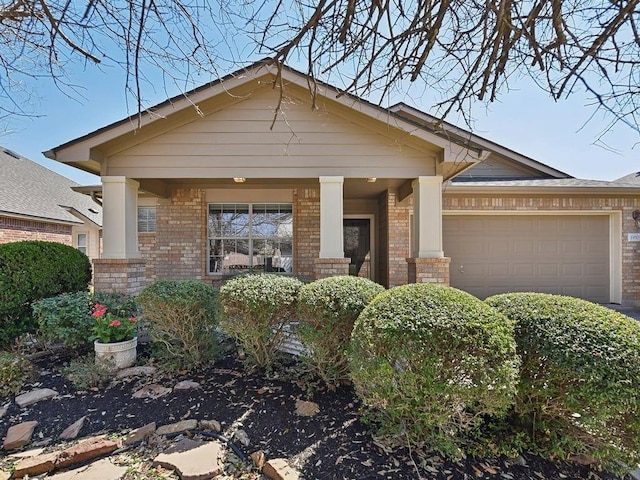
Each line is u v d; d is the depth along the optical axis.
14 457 2.73
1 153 15.03
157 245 8.79
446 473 2.46
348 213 10.03
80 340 4.66
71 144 5.60
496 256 8.89
